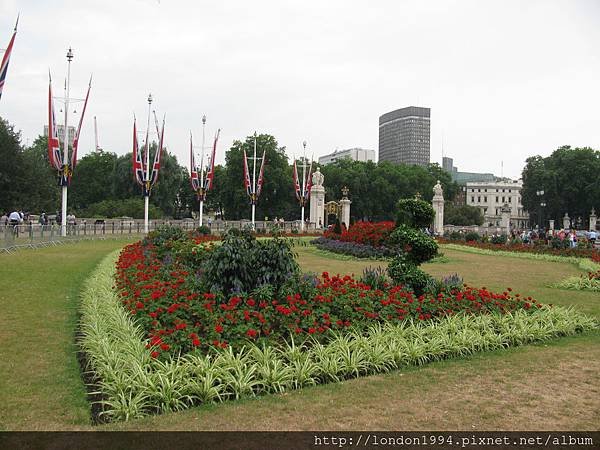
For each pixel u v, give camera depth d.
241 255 9.47
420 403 6.15
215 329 7.38
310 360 7.02
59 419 5.58
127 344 7.12
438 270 22.08
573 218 94.38
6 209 49.81
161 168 69.62
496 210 134.50
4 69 19.28
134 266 12.89
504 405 6.15
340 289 9.38
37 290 12.94
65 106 31.73
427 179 92.81
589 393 6.61
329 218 60.50
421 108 168.88
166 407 5.80
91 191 77.25
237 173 67.81
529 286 17.03
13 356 7.73
